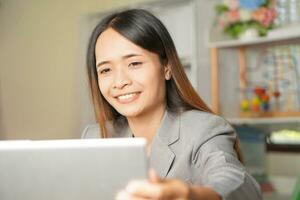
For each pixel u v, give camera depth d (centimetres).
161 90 110
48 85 379
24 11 398
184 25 280
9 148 63
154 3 289
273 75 260
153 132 115
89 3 343
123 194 57
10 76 412
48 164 62
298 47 251
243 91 258
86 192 62
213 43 244
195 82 248
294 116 235
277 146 261
